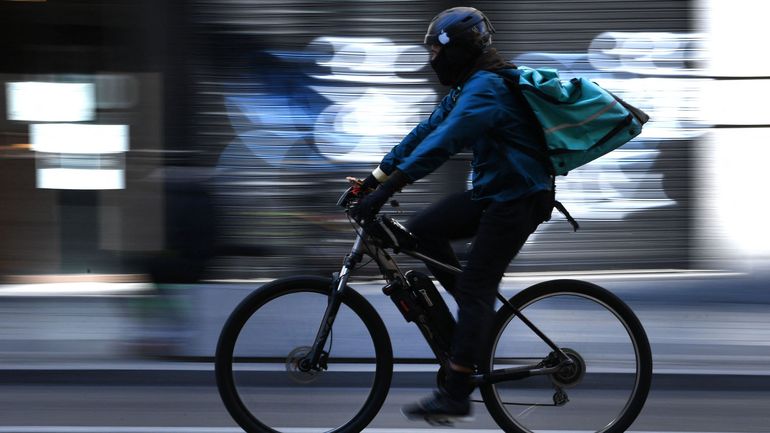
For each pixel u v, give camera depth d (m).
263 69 15.67
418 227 9.46
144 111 16.08
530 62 15.79
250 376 9.64
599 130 8.96
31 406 11.54
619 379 9.88
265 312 9.61
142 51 15.92
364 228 9.25
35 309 15.23
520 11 15.68
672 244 16.19
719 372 12.44
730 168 16.02
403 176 8.77
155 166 16.16
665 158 16.05
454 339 9.19
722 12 15.66
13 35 16.17
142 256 16.30
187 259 15.98
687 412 11.52
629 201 16.14
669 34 15.72
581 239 16.22
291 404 9.70
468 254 9.19
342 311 9.66
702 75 15.81
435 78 15.71
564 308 9.83
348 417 9.77
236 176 15.84
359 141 15.81
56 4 16.05
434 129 9.60
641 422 11.09
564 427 9.91
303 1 15.51
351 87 15.71
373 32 15.59
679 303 15.27
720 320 14.66
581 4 15.66
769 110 15.85
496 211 9.03
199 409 11.48
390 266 9.60
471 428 10.70
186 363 12.96
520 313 9.79
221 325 14.20
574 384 9.87
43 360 12.92
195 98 15.78
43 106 16.36
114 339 13.70
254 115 15.76
